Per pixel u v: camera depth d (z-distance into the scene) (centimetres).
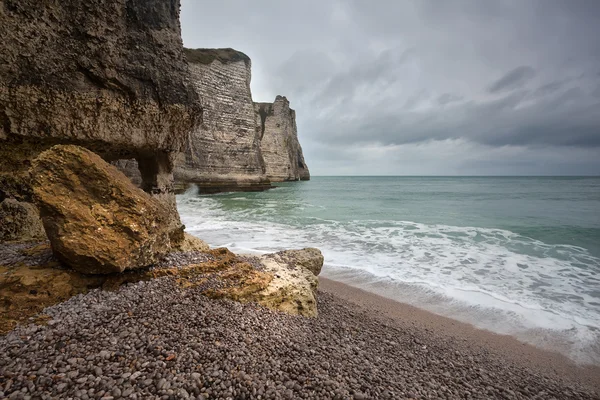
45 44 650
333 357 395
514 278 904
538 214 2220
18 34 617
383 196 4012
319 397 302
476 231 1585
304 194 4253
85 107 705
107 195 438
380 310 695
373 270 963
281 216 2112
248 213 2261
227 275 501
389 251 1184
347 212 2362
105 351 299
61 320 341
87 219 409
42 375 260
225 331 376
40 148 693
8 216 603
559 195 3994
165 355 310
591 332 620
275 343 391
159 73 826
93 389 254
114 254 406
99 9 714
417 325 630
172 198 970
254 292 495
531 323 654
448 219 2005
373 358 429
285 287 536
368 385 343
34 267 412
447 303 744
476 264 1030
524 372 491
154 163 916
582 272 958
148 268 463
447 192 4781
